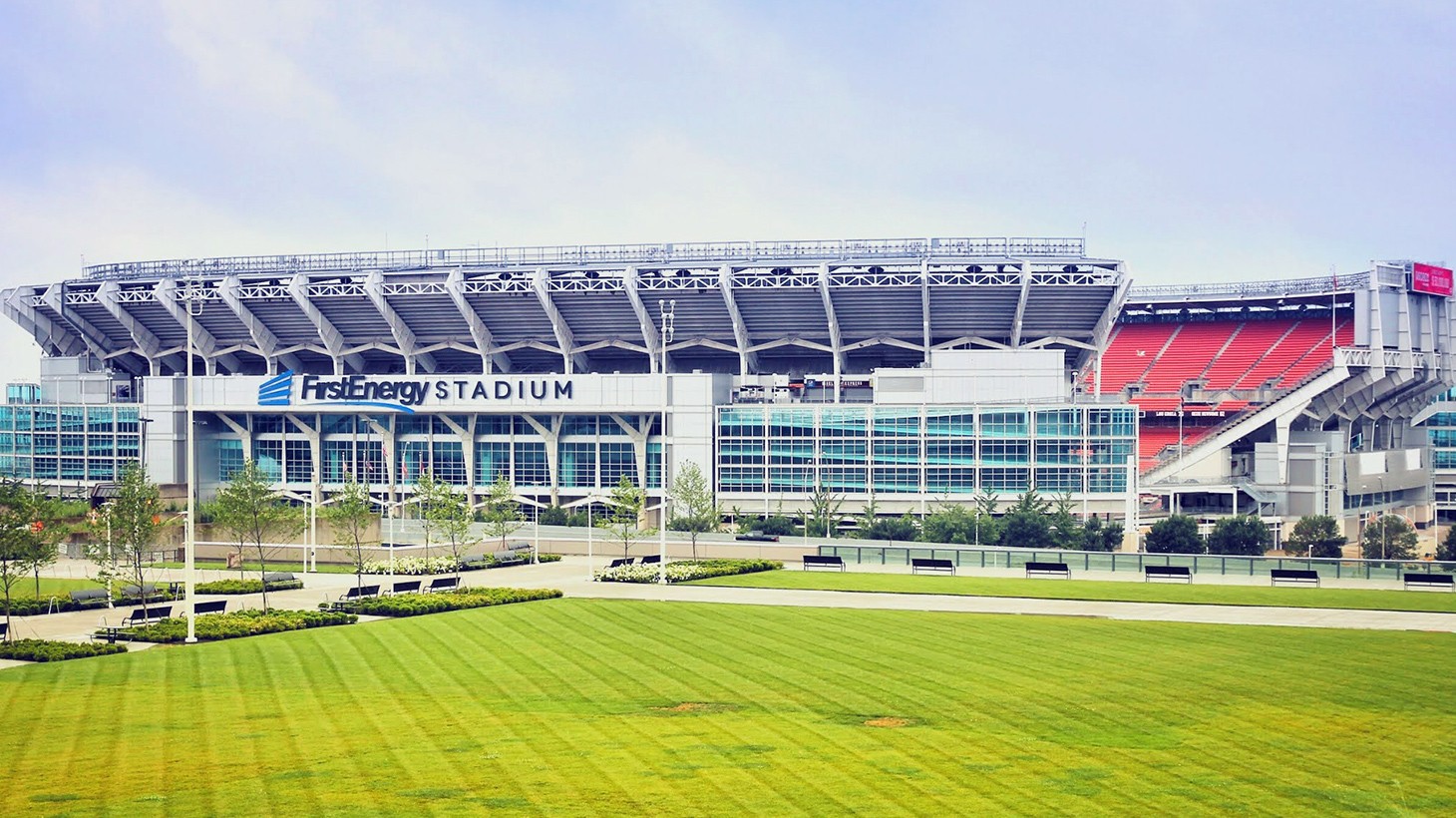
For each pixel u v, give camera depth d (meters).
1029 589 77.25
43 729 40.22
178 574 90.94
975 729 40.19
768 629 60.25
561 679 48.00
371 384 151.75
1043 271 143.12
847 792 33.78
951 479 135.62
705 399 141.25
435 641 56.94
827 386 156.88
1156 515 143.38
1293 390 146.50
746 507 140.38
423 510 100.31
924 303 146.88
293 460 160.62
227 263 162.75
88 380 165.00
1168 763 36.47
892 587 78.38
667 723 40.94
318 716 41.91
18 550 64.31
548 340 160.00
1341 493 145.62
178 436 159.25
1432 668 50.06
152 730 40.03
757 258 150.12
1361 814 32.12
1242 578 83.69
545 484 150.75
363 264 158.88
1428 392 175.75
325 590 80.94
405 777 34.94
